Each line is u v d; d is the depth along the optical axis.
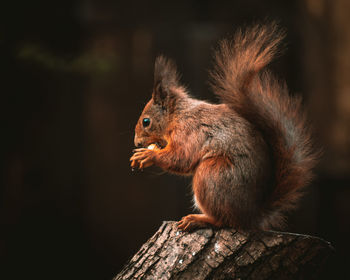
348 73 13.85
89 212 15.48
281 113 4.81
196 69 15.02
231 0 15.38
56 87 15.05
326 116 13.95
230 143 4.59
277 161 4.67
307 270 4.29
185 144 4.88
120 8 15.47
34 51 11.94
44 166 14.98
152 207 15.49
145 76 15.49
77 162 15.40
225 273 4.28
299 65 14.48
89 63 12.42
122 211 15.52
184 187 15.39
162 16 15.54
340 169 13.42
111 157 15.57
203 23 15.45
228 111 4.85
